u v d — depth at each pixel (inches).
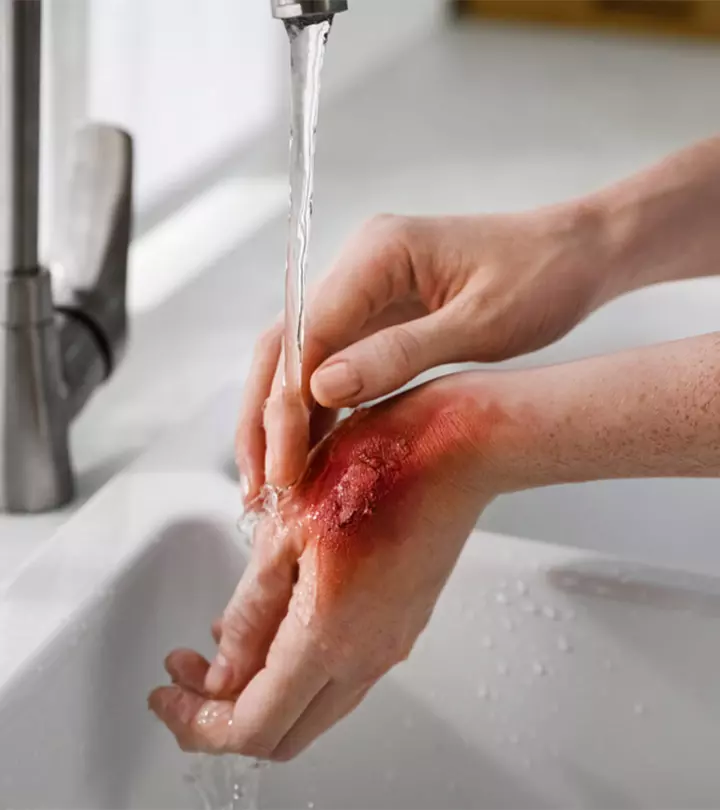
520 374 35.4
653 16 98.7
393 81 86.4
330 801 41.4
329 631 34.8
